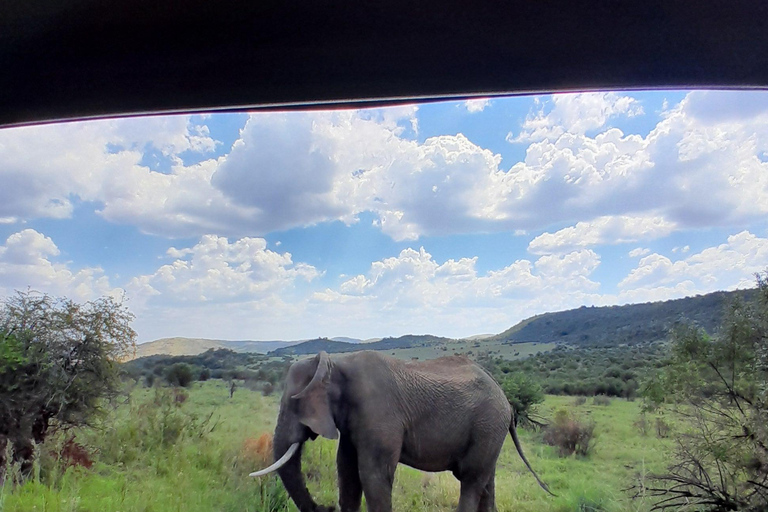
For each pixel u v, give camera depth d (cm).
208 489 810
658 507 785
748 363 784
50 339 923
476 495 759
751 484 734
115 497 730
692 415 821
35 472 712
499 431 774
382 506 674
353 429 691
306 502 676
